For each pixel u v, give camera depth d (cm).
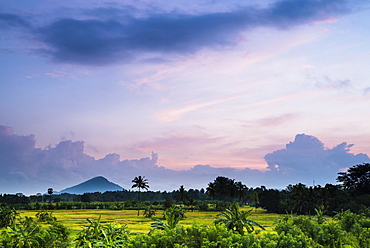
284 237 1644
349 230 2617
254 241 1588
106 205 19738
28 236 1644
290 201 14812
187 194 17262
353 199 12800
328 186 13738
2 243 1606
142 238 1578
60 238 1792
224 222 2612
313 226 2222
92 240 1492
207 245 1498
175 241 1584
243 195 18675
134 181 15438
